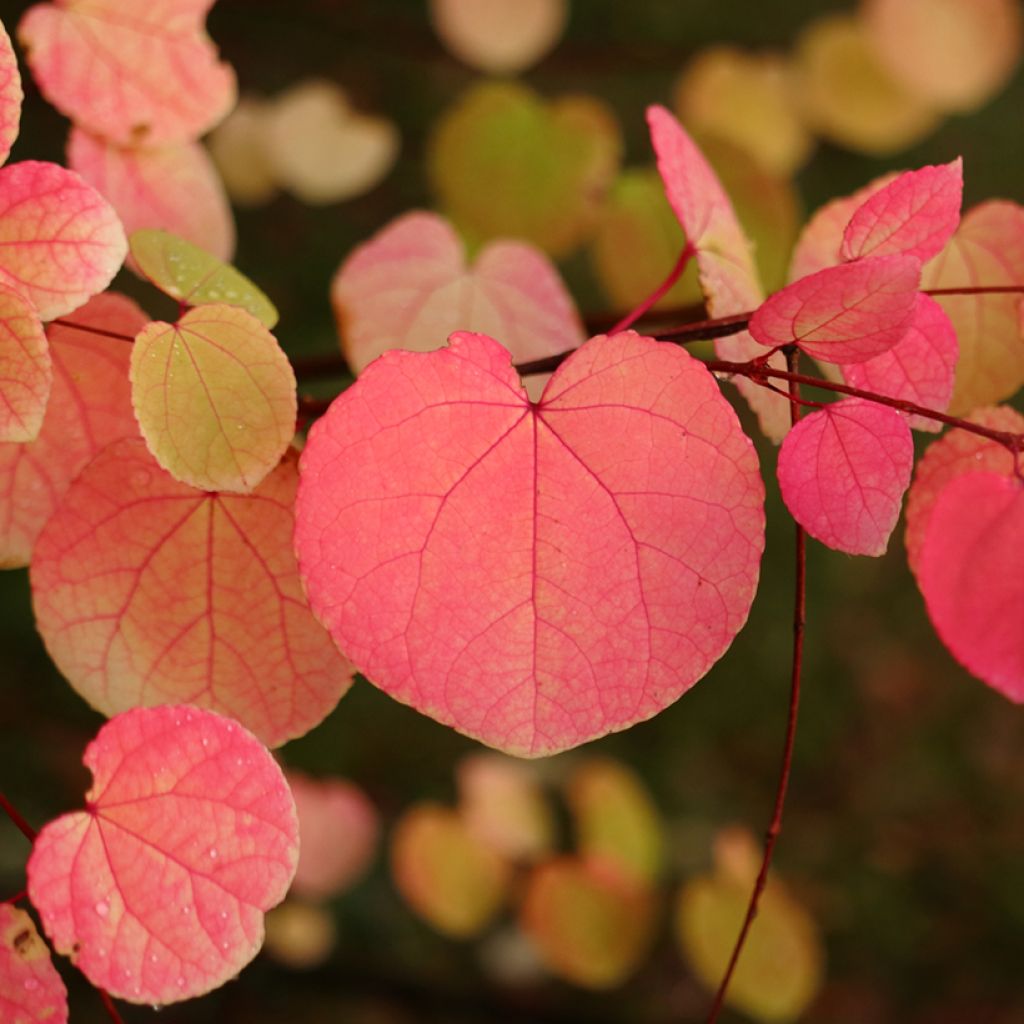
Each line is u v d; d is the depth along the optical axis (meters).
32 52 0.60
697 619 0.54
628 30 1.77
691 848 1.53
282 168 1.06
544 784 1.39
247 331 0.55
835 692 1.73
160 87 0.61
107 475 0.56
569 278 1.66
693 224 0.60
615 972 1.01
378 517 0.54
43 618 0.56
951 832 1.69
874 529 0.54
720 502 0.54
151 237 0.57
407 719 1.56
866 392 0.54
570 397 0.55
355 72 1.71
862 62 1.04
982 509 0.56
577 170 0.78
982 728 1.77
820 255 0.60
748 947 0.93
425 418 0.54
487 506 0.54
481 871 1.07
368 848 1.11
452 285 0.64
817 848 1.63
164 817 0.54
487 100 0.78
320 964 1.36
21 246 0.54
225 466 0.54
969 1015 1.57
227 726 0.54
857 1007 1.55
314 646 0.57
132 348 0.56
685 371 0.54
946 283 0.60
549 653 0.54
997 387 0.60
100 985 0.53
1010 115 1.95
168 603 0.56
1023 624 0.56
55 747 1.37
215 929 0.54
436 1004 1.39
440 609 0.54
